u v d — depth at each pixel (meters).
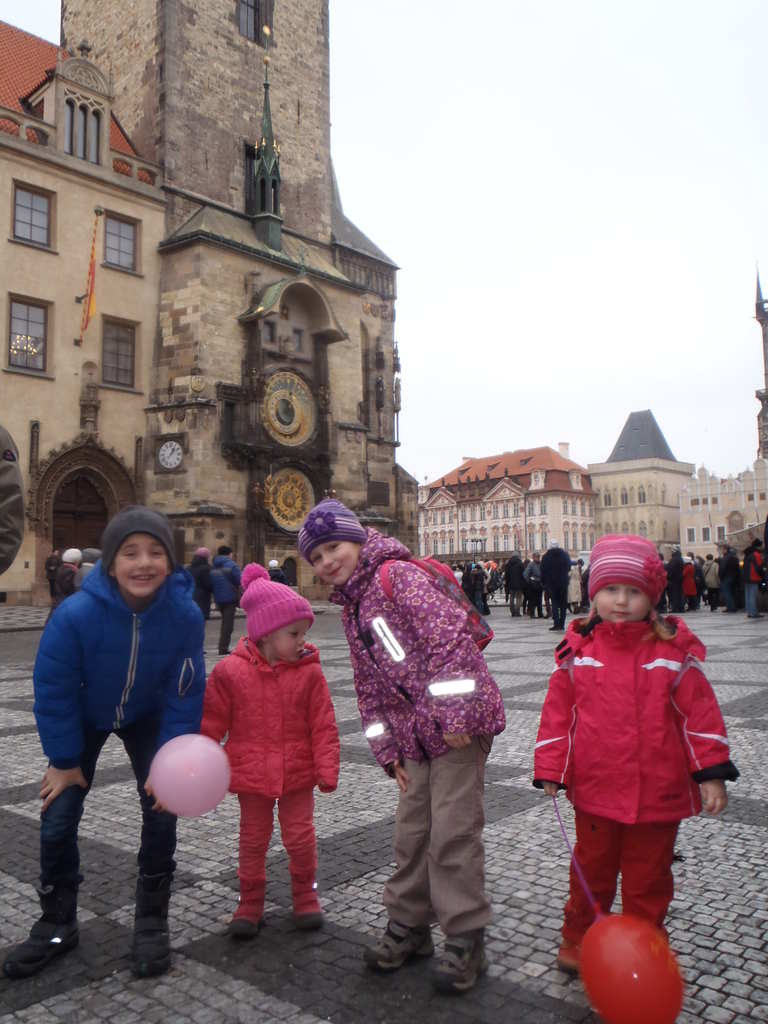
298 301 34.09
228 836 5.16
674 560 27.48
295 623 3.86
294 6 38.09
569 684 3.40
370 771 6.70
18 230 28.08
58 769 3.58
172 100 32.75
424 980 3.33
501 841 4.90
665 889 3.26
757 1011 3.03
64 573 10.80
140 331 31.02
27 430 27.61
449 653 3.29
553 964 3.43
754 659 13.34
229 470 30.86
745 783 6.04
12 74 32.38
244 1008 3.12
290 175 37.50
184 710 3.66
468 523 127.12
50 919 3.57
